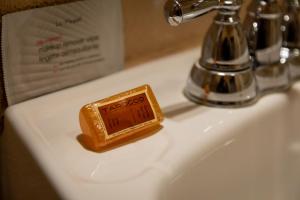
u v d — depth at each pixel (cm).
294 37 28
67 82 25
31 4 22
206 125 22
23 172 21
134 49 28
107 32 25
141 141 20
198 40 31
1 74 22
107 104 20
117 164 18
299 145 28
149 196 17
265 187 26
